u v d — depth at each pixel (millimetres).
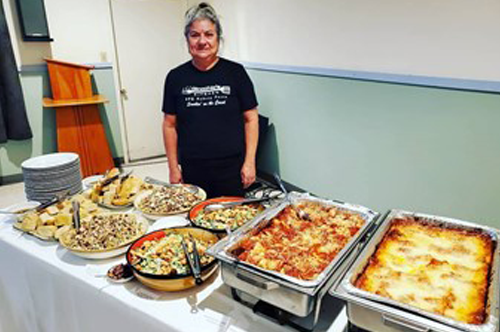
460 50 2109
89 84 3693
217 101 1819
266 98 3566
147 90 4273
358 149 2834
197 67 1808
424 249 1066
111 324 1082
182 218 1374
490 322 722
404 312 764
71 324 1225
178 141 1957
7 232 1382
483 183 2186
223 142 1883
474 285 913
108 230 1257
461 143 2225
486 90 2043
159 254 1102
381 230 1103
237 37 3750
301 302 836
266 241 1069
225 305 991
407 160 2531
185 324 929
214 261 1042
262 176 3820
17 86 3443
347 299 806
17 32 3432
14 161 3721
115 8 3861
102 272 1132
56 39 3645
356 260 940
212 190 1986
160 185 1655
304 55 3078
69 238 1244
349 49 2717
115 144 4227
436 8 2158
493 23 1941
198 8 1666
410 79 2375
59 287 1190
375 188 2795
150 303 1001
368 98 2662
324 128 3059
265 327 918
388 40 2455
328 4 2766
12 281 1385
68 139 3674
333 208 1237
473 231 1117
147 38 4117
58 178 1569
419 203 2535
